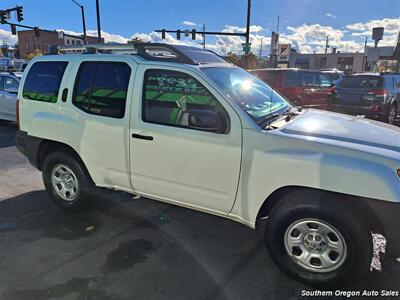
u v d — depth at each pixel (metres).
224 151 2.86
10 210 4.18
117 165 3.50
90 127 3.58
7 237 3.53
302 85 11.67
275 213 2.75
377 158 2.42
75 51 4.06
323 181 2.50
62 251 3.26
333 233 2.54
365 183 2.39
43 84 4.00
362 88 10.29
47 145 4.12
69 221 3.89
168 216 4.03
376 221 2.54
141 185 3.42
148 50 3.61
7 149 7.30
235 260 3.13
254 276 2.89
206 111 2.96
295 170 2.59
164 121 3.16
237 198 2.90
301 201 2.60
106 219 3.94
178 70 3.09
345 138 2.70
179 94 3.08
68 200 4.05
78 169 3.84
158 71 3.20
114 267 3.00
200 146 2.95
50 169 4.08
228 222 3.88
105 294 2.65
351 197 2.53
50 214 4.07
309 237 2.67
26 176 5.54
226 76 3.34
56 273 2.91
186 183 3.12
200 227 3.76
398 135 2.91
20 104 4.21
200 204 3.13
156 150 3.19
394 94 10.62
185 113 3.04
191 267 3.01
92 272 2.93
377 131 2.97
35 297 2.61
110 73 3.48
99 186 3.75
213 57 3.78
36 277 2.86
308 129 2.87
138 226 3.78
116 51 3.74
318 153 2.54
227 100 2.86
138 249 3.30
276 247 2.77
